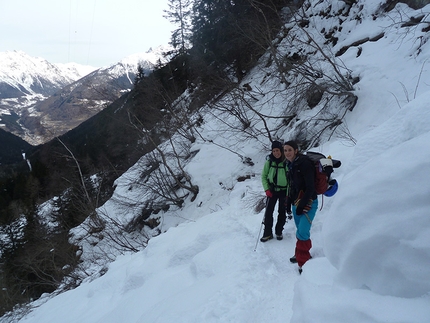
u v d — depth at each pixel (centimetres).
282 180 480
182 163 1656
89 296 727
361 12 1270
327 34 1409
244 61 1809
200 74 1759
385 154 238
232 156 1418
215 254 514
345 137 830
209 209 1232
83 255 1578
